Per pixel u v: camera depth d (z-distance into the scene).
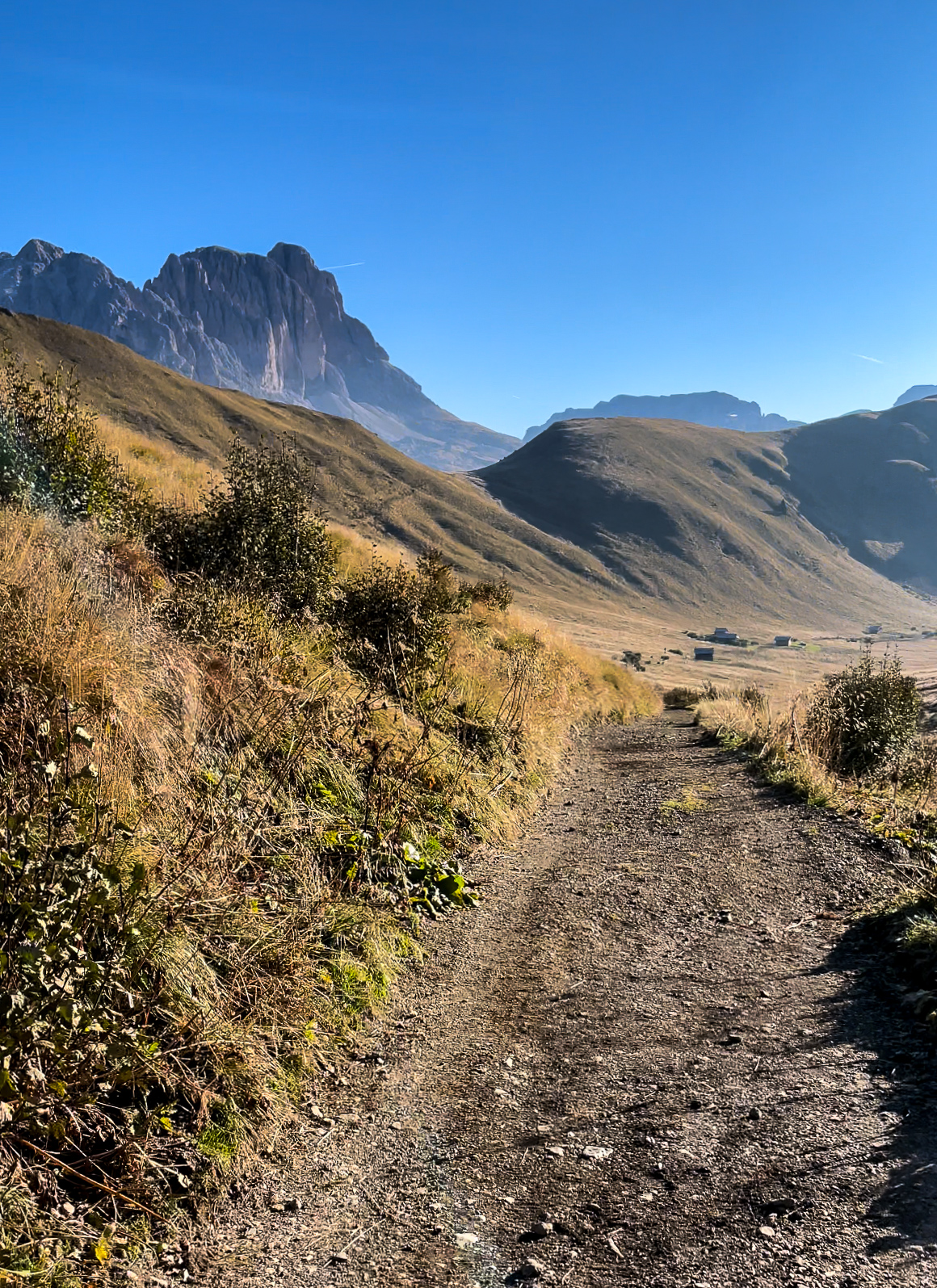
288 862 4.50
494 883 6.02
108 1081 2.67
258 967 3.60
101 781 3.65
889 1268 2.07
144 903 3.21
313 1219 2.56
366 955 4.29
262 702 5.54
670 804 8.52
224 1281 2.28
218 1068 3.04
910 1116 2.77
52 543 5.89
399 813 5.97
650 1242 2.32
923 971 3.99
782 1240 2.24
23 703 3.79
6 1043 2.33
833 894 5.43
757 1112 2.95
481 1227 2.48
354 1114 3.16
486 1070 3.46
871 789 8.41
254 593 7.78
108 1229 2.35
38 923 2.50
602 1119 3.03
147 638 5.30
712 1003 4.00
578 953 4.76
